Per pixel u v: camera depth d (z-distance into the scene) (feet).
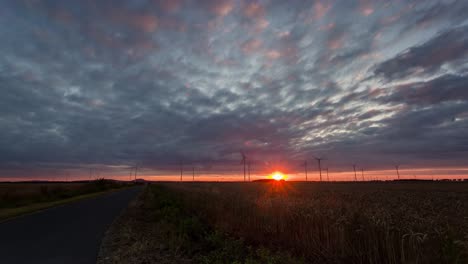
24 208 72.54
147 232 37.29
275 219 33.88
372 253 21.93
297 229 30.27
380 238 21.62
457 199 75.87
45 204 85.66
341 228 24.30
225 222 39.50
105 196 132.67
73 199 110.73
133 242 30.78
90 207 74.95
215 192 73.56
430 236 18.69
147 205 75.77
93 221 47.85
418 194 99.45
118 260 23.76
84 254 25.73
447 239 17.98
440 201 67.15
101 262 23.24
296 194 77.82
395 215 24.53
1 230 39.09
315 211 29.17
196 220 37.73
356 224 23.88
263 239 31.91
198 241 31.60
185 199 76.95
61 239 32.58
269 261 21.27
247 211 40.57
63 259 24.13
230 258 23.32
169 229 35.68
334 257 23.75
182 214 51.65
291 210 32.94
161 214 51.62
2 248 28.22
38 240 32.07
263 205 38.09
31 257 24.76
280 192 83.61
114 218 51.93
